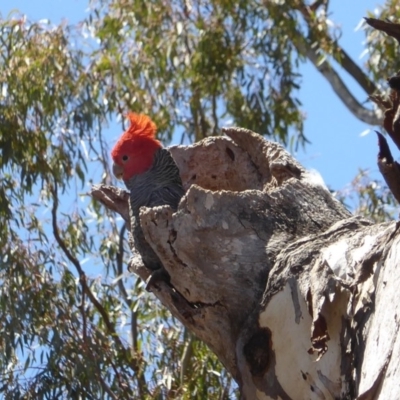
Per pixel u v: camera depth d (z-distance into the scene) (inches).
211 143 335.6
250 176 325.4
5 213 455.8
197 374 424.2
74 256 474.9
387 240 226.4
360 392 207.9
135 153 334.0
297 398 242.8
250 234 264.5
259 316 251.0
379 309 214.5
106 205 341.4
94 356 416.8
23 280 434.6
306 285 240.7
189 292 264.7
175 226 263.4
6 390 406.6
